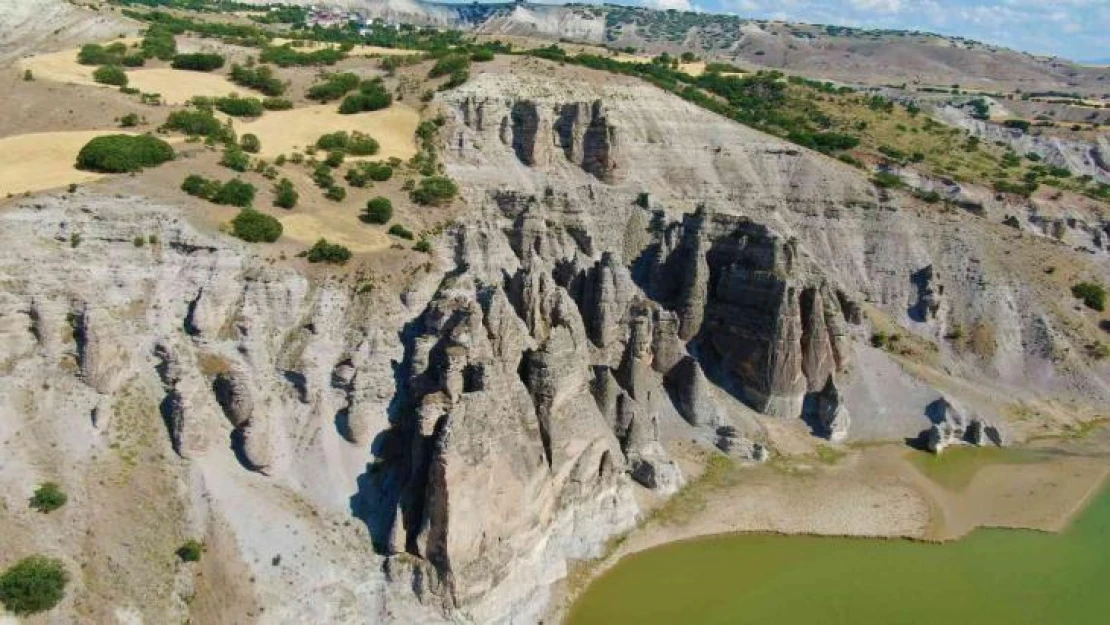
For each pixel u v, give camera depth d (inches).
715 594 2427.4
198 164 3011.8
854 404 3543.3
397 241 2999.5
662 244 3841.0
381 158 3750.0
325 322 2475.4
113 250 2386.8
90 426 2155.5
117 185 2623.0
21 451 2050.9
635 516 2746.1
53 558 1895.9
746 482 3061.0
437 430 2199.8
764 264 3580.2
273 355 2417.6
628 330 3344.0
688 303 3673.7
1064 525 2923.2
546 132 4050.2
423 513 2129.7
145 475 2134.6
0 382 2111.2
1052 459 3417.8
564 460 2459.4
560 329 2571.4
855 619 2347.4
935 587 2519.7
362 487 2311.8
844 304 3924.7
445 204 3513.8
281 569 2080.5
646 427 2974.9
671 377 3398.1
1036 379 3885.3
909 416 3538.4
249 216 2625.5
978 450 3459.6
